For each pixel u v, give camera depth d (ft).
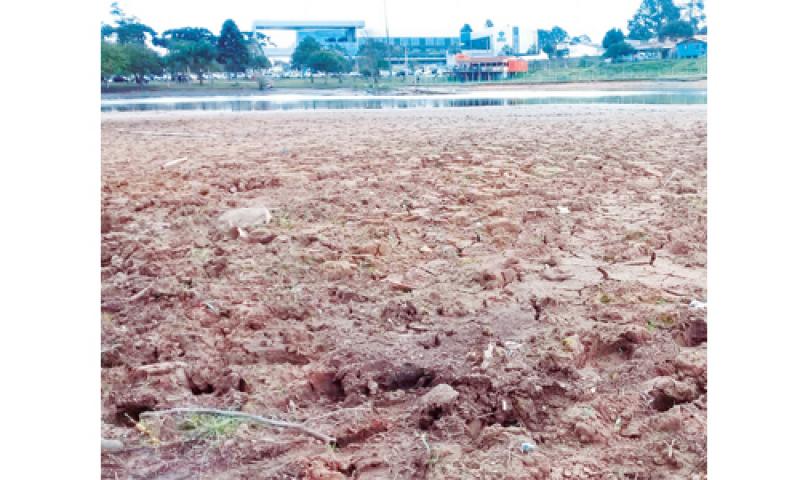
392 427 9.73
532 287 14.80
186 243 18.17
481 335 12.29
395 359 11.37
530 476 8.46
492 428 9.41
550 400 10.34
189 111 48.14
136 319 13.26
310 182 24.98
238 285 14.99
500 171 26.48
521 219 19.94
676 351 11.73
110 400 10.45
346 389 10.85
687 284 14.82
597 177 25.46
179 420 9.84
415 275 15.65
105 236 18.42
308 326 12.89
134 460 9.14
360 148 32.37
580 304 13.87
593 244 17.74
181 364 11.38
